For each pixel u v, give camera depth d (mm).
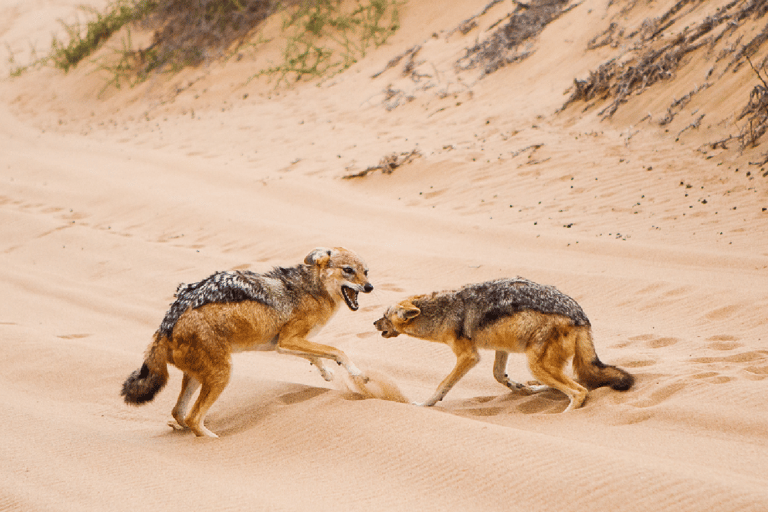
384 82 32500
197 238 20984
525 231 17531
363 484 7176
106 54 43062
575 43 28375
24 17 53000
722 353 10211
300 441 8297
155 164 28672
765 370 9289
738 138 19531
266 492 7078
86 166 29500
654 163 20141
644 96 23234
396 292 15281
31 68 44844
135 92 39250
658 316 12336
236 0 40719
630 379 9133
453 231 18594
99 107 39125
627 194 18781
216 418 9609
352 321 14188
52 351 12438
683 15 25578
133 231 22219
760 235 15172
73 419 9820
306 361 12609
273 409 9266
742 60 21500
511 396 9922
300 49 37656
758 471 6633
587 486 6527
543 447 7254
